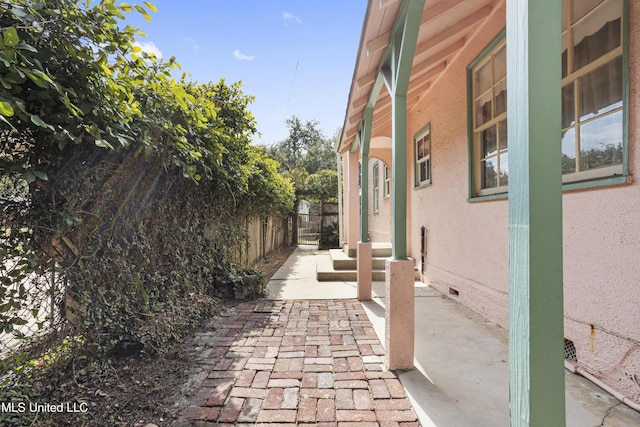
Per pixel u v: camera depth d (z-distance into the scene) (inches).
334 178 590.2
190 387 94.3
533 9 40.3
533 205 40.4
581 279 94.2
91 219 91.8
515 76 42.3
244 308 176.7
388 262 105.6
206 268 173.6
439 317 154.3
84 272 89.0
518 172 41.9
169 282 134.8
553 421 40.1
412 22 92.7
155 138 107.0
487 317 149.6
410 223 266.8
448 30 130.3
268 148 1013.2
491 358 111.1
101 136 84.9
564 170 103.0
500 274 139.4
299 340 131.0
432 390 91.5
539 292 40.4
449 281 189.0
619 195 82.1
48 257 80.3
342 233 460.4
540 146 40.4
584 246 92.9
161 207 126.4
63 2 68.0
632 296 79.0
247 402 86.7
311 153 1048.8
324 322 153.6
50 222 79.4
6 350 74.4
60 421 76.1
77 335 89.1
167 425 77.3
